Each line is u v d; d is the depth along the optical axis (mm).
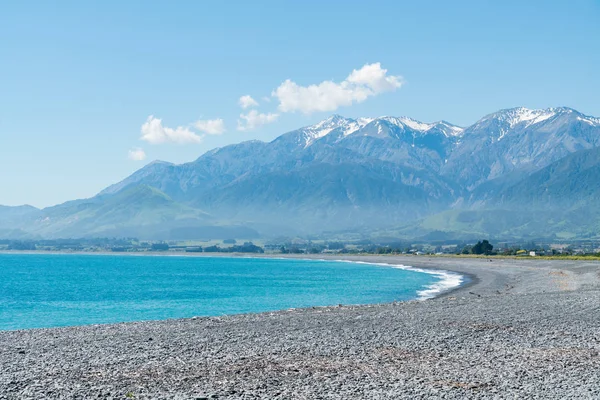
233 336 35125
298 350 29766
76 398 20484
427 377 22875
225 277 152625
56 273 182875
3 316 65062
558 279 100062
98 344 32844
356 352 28938
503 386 21156
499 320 40250
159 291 103562
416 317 42750
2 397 20719
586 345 29906
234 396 20469
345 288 103750
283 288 107562
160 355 29047
